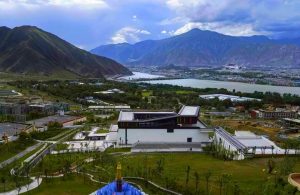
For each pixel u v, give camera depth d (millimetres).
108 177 165500
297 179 152375
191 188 147125
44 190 151000
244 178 160250
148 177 164250
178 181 156500
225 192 141750
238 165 186375
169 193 144375
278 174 163875
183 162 196375
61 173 175250
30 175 172125
